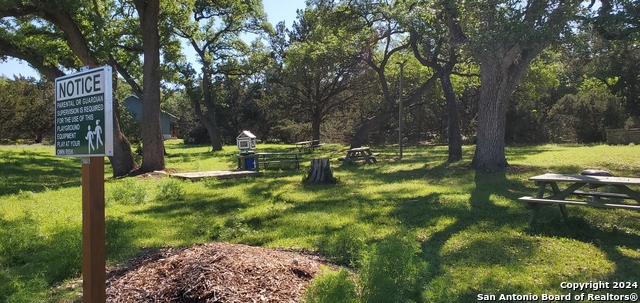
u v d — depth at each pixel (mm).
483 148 13695
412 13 15430
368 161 17734
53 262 4750
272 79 34844
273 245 5770
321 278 3359
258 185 11594
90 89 2947
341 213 7648
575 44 11789
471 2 11695
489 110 13562
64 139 3266
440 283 3789
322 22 21984
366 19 20828
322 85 36312
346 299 3193
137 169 16359
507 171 12906
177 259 4500
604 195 6227
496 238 5648
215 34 30922
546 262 4707
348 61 22375
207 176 13039
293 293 3752
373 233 6125
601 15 11398
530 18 12164
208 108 32750
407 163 16875
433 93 29031
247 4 28188
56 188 12375
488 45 11992
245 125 49688
